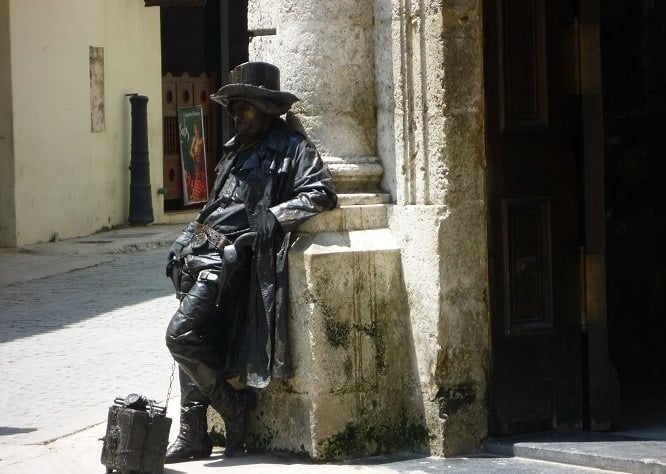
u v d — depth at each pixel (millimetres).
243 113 8070
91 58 22688
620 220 10695
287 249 7828
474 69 7844
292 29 8258
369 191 8258
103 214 23125
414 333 8000
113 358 12047
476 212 7891
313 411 7785
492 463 7672
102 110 23109
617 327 10734
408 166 7996
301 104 8258
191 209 25641
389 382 8031
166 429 7586
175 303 15266
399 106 8008
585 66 8188
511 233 8039
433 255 7797
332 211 7965
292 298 7871
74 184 22156
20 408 10055
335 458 7844
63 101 21844
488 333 7977
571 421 8281
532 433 8172
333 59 8227
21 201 20734
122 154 23859
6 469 8070
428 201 7879
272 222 7793
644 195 10602
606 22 10750
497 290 7988
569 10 8188
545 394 8180
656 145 10555
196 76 26938
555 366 8203
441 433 7852
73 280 17422
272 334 7848
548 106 8141
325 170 7973
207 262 7957
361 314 7926
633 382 10391
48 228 21422
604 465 7402
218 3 26703
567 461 7590
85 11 22484
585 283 8266
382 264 8000
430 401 7906
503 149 7988
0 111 20453
